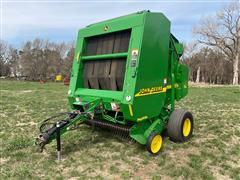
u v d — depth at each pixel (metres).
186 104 13.50
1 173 4.64
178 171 4.81
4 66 67.94
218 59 65.38
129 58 5.28
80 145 6.11
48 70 61.94
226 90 24.77
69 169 4.87
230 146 6.34
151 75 5.48
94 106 5.62
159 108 5.87
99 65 6.18
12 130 7.56
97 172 4.77
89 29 6.39
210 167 5.10
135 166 5.04
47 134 4.90
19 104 12.93
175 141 6.38
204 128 7.98
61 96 17.33
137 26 5.27
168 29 5.92
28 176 4.54
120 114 5.74
